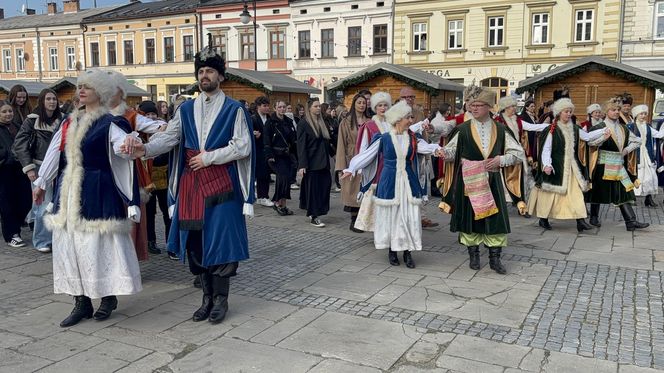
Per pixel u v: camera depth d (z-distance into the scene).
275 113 9.09
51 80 40.00
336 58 30.62
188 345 3.99
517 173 5.98
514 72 26.73
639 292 5.21
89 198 4.16
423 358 3.78
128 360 3.75
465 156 5.72
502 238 5.74
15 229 6.96
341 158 7.75
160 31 35.50
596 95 14.79
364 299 4.96
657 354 3.87
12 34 40.81
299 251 6.72
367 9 29.45
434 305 4.81
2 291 5.22
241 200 4.38
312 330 4.25
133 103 18.28
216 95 4.36
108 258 4.27
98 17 37.41
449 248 6.88
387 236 5.92
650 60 24.12
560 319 4.51
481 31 27.14
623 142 7.67
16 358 3.78
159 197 6.55
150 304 4.85
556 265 6.09
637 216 9.09
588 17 25.14
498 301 4.93
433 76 15.98
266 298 5.00
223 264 4.31
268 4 31.86
